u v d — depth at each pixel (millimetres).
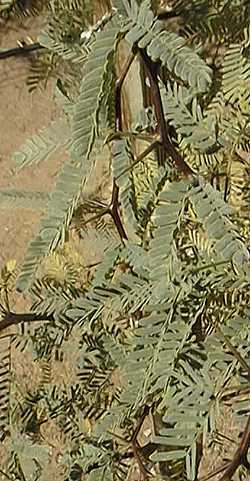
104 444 608
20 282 457
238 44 549
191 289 488
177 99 483
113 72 404
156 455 469
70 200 431
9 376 672
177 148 526
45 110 2102
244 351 490
